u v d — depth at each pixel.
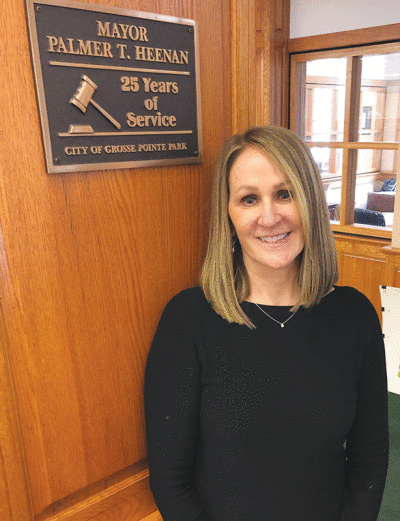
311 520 1.01
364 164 3.65
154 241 0.99
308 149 0.97
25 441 0.85
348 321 1.07
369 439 1.15
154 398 0.98
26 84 0.75
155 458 0.99
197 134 1.01
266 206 0.93
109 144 0.86
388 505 1.92
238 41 1.05
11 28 0.71
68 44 0.77
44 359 0.85
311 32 3.60
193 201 1.05
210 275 1.01
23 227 0.78
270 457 0.98
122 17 0.83
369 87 3.42
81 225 0.86
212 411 0.98
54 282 0.84
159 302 1.03
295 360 1.00
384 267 3.53
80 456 0.94
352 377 1.05
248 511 0.99
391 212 3.58
